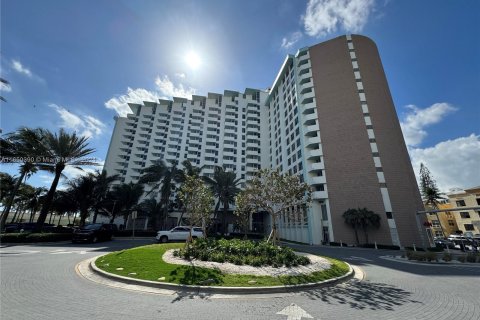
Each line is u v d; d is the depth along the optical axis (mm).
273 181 15547
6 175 38188
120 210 38500
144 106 83688
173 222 56906
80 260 11883
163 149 77312
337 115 43219
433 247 32188
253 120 74375
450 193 56969
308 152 44750
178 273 8570
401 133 42562
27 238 19641
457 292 8023
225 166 70062
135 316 5152
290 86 55188
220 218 53875
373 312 5879
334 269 10891
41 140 24344
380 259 17969
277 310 5887
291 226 46375
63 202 35344
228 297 6875
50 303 5711
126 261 10227
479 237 37375
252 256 11766
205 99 81125
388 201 36000
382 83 44406
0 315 4906
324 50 49594
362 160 38875
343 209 37562
